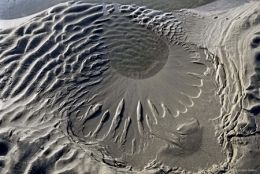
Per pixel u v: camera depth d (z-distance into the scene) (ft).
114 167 12.94
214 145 13.71
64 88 16.48
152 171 12.82
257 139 13.30
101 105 15.93
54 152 13.10
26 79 16.56
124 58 18.34
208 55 18.08
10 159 12.73
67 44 18.52
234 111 14.71
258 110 14.37
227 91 15.81
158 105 15.84
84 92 16.48
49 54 17.83
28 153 13.01
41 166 12.55
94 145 14.08
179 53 18.53
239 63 16.69
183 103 15.87
